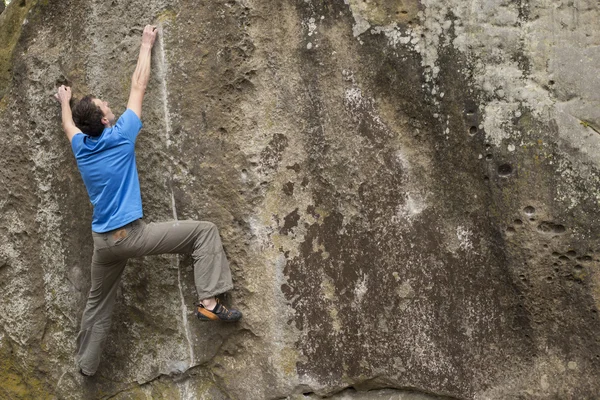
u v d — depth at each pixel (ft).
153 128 12.81
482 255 11.65
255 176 12.45
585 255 11.00
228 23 12.21
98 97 13.14
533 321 11.59
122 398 14.05
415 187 11.88
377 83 11.80
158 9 12.57
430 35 11.37
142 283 13.44
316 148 12.23
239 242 12.67
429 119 11.62
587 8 10.62
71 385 14.38
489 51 11.09
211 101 12.49
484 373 11.91
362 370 12.51
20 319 14.61
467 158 11.47
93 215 12.61
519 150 11.12
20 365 14.78
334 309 12.50
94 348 13.29
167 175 12.89
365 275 12.30
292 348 12.73
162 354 13.55
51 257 14.15
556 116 10.88
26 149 13.96
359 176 12.11
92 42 13.14
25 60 13.71
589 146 10.77
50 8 13.52
